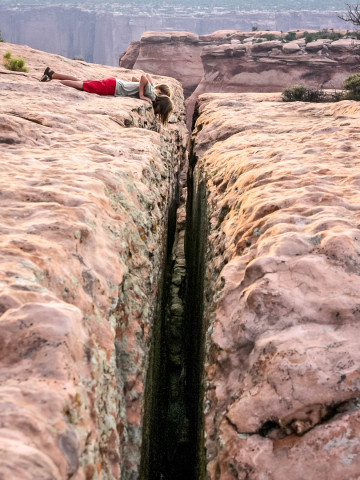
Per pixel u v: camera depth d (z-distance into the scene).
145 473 3.06
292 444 1.93
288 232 3.02
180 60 63.25
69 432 1.48
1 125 5.14
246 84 52.19
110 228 3.18
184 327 8.08
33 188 3.25
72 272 2.42
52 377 1.62
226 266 3.12
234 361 2.47
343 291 2.51
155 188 5.23
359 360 2.12
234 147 7.57
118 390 2.55
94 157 4.82
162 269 5.88
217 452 2.12
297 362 2.15
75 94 9.80
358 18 23.56
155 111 11.45
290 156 5.39
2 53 17.22
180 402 6.19
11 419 1.38
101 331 2.30
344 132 7.13
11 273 2.05
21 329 1.71
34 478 1.21
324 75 49.53
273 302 2.50
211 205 5.59
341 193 3.86
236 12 197.75
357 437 1.88
